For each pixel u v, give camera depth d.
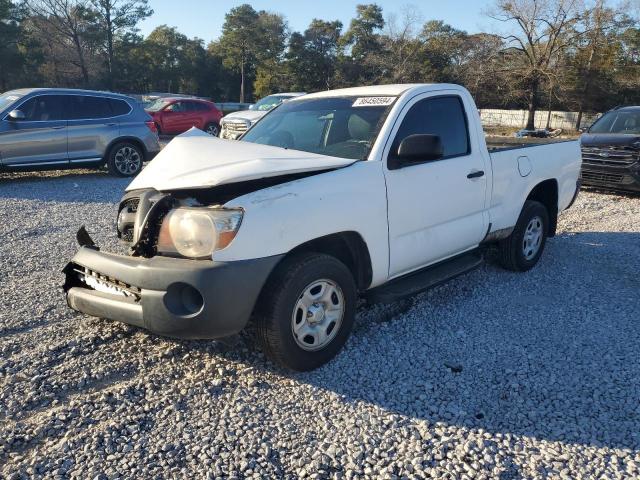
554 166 5.78
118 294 3.42
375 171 3.79
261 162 3.45
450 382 3.47
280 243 3.21
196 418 3.05
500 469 2.68
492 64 46.88
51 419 2.97
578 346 3.99
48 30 56.47
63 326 4.11
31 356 3.63
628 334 4.20
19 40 52.78
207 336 3.17
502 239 5.30
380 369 3.62
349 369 3.61
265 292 3.27
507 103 49.44
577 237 7.17
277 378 3.48
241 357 3.72
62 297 4.69
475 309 4.66
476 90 48.31
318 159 3.67
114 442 2.82
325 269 3.44
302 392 3.33
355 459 2.74
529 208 5.50
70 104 11.09
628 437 2.94
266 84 65.81
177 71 71.50
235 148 3.92
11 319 4.20
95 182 11.18
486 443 2.88
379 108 4.21
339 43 65.56
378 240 3.83
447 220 4.47
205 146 3.97
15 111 10.23
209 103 24.47
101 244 6.25
